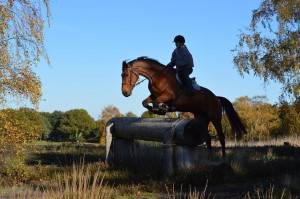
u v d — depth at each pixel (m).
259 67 21.77
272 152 16.42
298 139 25.20
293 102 21.42
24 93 10.10
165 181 10.22
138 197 9.04
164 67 11.14
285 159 13.39
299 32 21.16
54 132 92.75
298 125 21.70
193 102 11.61
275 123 57.12
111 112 47.56
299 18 21.31
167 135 11.23
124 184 10.42
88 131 91.56
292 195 8.27
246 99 61.94
